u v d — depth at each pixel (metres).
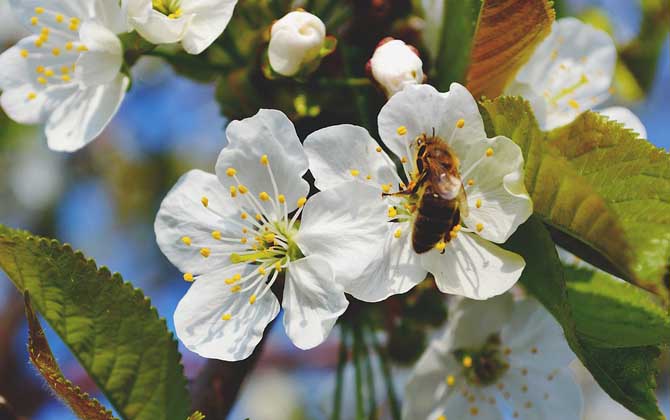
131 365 0.25
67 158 0.41
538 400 0.27
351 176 0.25
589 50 0.28
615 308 0.25
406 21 0.27
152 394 0.25
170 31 0.26
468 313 0.27
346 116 0.27
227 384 0.26
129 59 0.26
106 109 0.26
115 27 0.26
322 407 0.35
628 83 0.32
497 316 0.27
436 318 0.27
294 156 0.25
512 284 0.24
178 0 0.26
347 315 0.27
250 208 0.25
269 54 0.26
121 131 0.41
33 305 0.25
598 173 0.24
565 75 0.28
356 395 0.27
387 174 0.25
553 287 0.24
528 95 0.26
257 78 0.26
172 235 0.25
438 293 0.27
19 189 0.40
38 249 0.24
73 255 0.24
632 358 0.24
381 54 0.26
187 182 0.25
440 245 0.24
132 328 0.25
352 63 0.27
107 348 0.25
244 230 0.25
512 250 0.25
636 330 0.25
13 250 0.24
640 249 0.23
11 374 0.35
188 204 0.25
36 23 0.27
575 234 0.24
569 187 0.24
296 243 0.25
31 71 0.27
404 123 0.25
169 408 0.25
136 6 0.25
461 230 0.25
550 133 0.24
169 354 0.25
